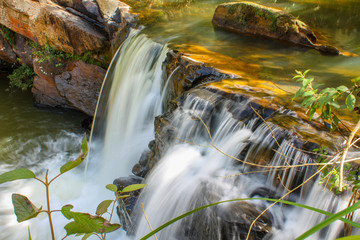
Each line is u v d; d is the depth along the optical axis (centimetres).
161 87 588
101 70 812
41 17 809
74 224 75
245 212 309
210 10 898
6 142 750
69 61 830
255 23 710
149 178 402
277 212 311
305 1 1017
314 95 222
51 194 605
